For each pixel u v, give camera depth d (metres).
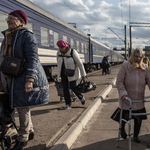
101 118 4.59
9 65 2.49
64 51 4.72
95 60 21.94
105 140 3.33
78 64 4.74
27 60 2.57
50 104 5.48
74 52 4.68
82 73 4.81
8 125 2.73
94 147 3.08
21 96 2.53
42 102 2.71
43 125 3.67
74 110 4.78
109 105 5.90
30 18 8.21
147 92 8.28
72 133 3.32
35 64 2.57
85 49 17.92
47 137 3.11
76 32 14.97
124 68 2.97
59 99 6.20
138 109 2.96
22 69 2.55
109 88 8.73
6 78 2.69
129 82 2.96
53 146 2.82
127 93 3.00
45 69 10.52
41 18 9.20
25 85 2.51
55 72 11.47
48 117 4.19
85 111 4.61
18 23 2.65
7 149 2.54
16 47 2.56
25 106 2.56
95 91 7.70
